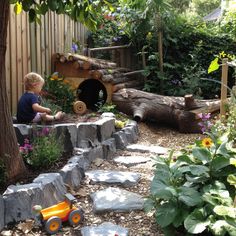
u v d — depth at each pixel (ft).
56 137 10.51
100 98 15.80
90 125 11.35
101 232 7.05
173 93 18.40
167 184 7.38
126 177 9.57
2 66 8.09
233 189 7.50
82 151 10.43
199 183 7.57
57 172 8.84
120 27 19.79
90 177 9.55
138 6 18.40
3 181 8.09
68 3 8.71
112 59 20.45
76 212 7.41
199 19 21.70
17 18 12.38
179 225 6.87
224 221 6.40
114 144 12.21
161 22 18.60
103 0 9.68
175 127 15.60
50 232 7.07
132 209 8.03
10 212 7.23
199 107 15.05
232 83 18.70
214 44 19.60
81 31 19.77
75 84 15.84
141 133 14.49
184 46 19.75
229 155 7.77
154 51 19.53
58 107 13.24
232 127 11.35
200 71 18.11
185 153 8.70
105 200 8.23
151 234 7.16
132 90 15.90
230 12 18.70
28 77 11.27
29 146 9.39
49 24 15.40
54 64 16.02
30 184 7.68
